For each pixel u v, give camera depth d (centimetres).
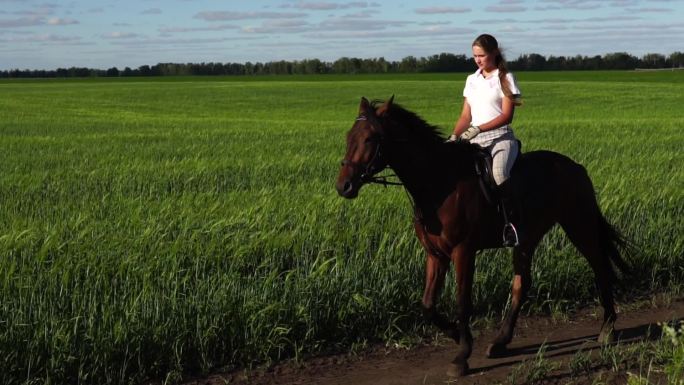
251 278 773
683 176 1411
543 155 734
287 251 877
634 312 837
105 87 8212
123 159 1980
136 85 8775
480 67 675
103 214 1124
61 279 722
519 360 697
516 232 659
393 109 626
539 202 696
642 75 9925
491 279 834
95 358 628
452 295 802
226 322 692
